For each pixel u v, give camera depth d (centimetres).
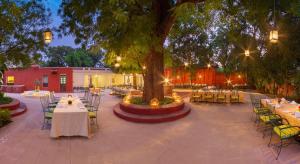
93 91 2016
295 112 655
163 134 745
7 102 1106
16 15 927
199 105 1308
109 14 769
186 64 2205
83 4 902
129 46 809
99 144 648
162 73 1109
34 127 820
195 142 665
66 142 662
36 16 1124
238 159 543
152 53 1080
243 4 869
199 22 996
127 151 596
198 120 939
